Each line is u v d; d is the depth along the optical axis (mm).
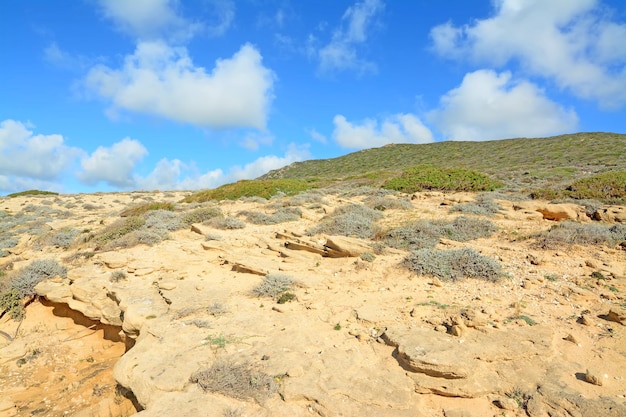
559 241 11734
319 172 72688
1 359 9328
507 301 8180
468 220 14945
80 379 8562
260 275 11180
